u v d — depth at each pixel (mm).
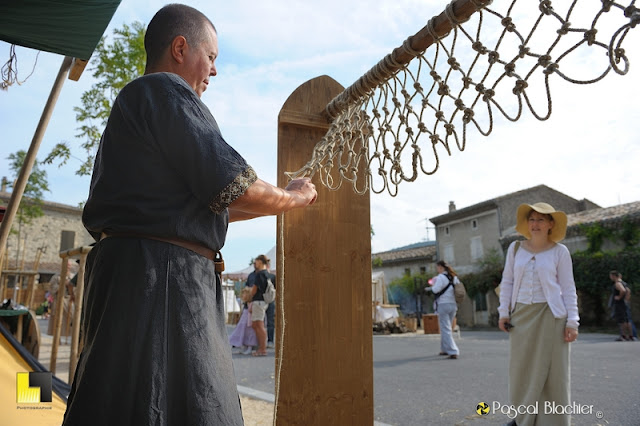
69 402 1173
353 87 2117
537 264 3002
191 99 1258
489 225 29000
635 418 3488
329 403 2301
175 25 1429
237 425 1170
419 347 10953
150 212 1185
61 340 9742
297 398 2248
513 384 2994
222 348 1218
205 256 1277
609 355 8188
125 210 1202
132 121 1232
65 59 3322
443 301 8312
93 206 1260
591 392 4543
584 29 1004
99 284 1172
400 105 1875
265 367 6781
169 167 1220
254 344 8586
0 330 3232
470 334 19016
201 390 1102
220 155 1168
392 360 8016
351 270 2455
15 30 2934
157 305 1129
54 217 37031
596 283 20875
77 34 3002
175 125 1185
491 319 26359
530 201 29969
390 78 1922
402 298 31531
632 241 21062
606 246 22266
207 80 1499
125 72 6266
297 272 2344
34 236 35438
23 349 3209
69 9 2707
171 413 1086
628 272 19906
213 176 1146
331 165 2297
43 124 3260
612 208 26000
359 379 2373
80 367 1167
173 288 1155
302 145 2492
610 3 949
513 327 3051
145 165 1209
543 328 2889
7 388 2695
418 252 35750
